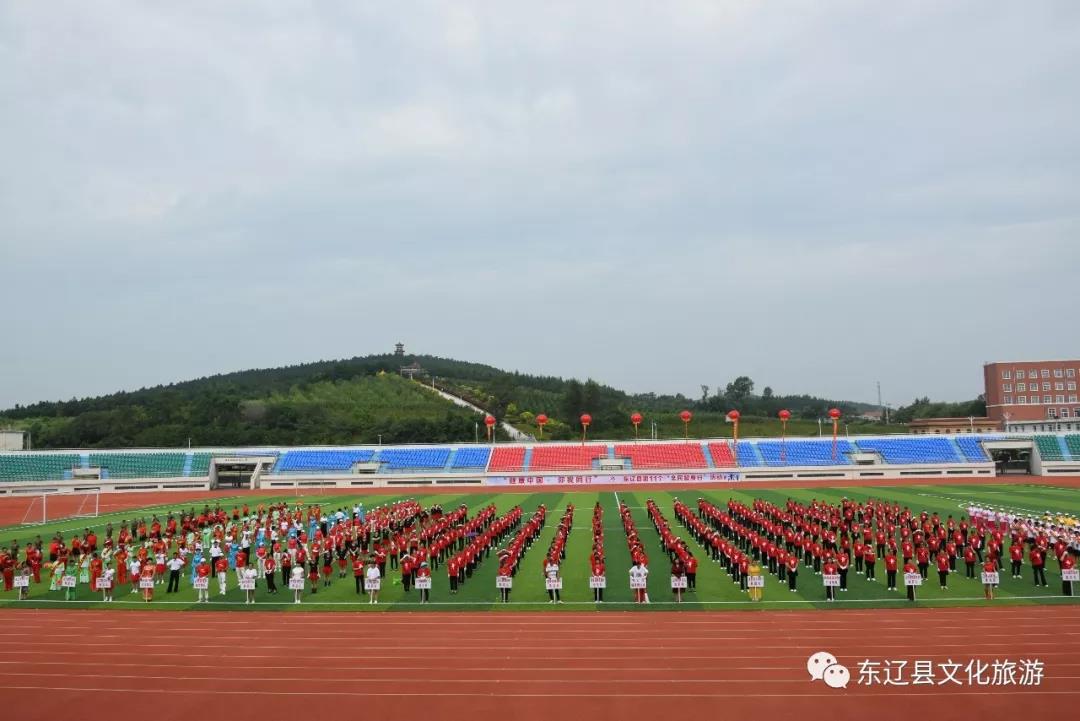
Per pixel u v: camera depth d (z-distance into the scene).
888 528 38.94
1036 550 31.42
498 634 25.48
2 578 36.53
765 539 38.00
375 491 89.69
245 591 33.81
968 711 18.02
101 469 95.00
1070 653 22.20
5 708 19.22
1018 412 129.00
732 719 17.70
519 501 73.56
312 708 18.86
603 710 18.31
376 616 28.56
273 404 138.88
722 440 100.38
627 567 37.50
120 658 23.47
